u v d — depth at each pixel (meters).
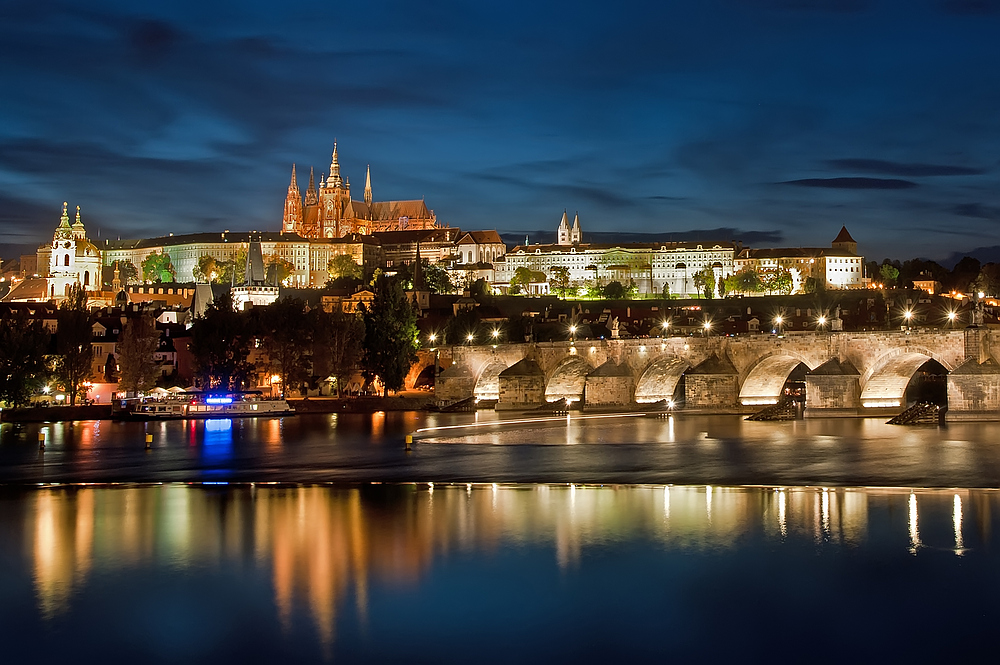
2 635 70.06
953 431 161.00
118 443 168.50
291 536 94.44
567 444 161.00
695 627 70.50
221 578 81.69
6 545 92.06
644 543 90.25
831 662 65.06
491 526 97.38
